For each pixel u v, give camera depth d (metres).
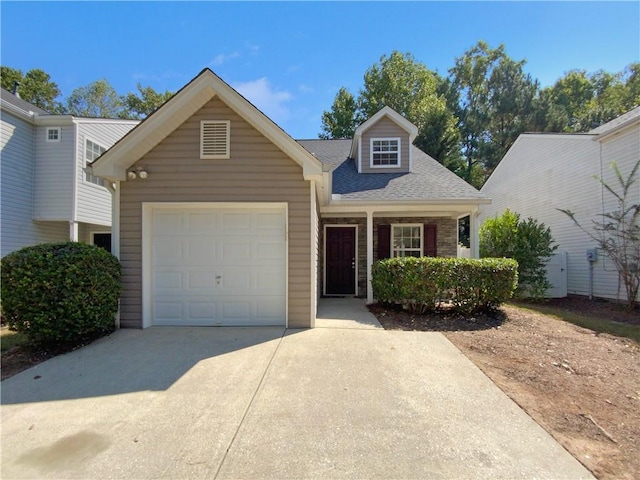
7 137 9.76
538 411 3.20
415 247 10.65
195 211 6.41
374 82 24.67
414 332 5.93
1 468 2.35
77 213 10.77
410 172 10.32
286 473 2.30
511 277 7.07
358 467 2.37
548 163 13.27
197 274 6.39
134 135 5.82
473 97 30.84
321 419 3.01
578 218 11.63
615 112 23.62
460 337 5.64
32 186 10.58
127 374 4.04
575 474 2.32
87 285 5.18
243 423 2.94
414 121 22.92
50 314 4.86
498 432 2.83
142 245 6.17
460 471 2.33
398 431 2.83
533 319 6.98
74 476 2.27
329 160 11.67
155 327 6.21
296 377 3.95
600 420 3.05
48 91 27.75
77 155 10.80
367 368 4.24
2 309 4.94
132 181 6.21
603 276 10.57
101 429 2.85
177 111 5.89
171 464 2.39
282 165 6.24
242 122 6.24
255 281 6.39
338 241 10.66
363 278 10.56
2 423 2.95
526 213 14.70
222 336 5.62
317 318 7.00
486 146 27.94
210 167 6.23
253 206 6.33
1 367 4.33
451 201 8.34
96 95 29.44
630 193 9.52
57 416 3.06
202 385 3.73
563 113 26.16
